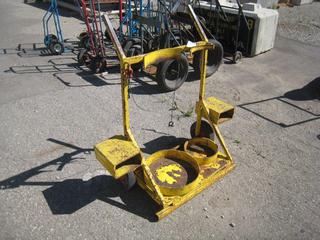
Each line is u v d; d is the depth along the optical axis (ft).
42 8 42.83
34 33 31.60
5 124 15.99
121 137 11.45
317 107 18.75
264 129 16.28
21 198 11.62
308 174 13.19
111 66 22.40
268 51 27.99
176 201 11.11
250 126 16.49
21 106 17.67
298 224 10.89
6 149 14.19
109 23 10.25
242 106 18.54
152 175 11.21
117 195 11.80
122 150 10.70
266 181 12.69
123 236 10.27
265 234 10.50
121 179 11.69
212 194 11.92
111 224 10.68
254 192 12.12
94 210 11.18
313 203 11.76
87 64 23.20
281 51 28.14
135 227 10.59
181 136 15.29
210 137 14.29
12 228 10.46
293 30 34.47
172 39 22.70
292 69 24.34
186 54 21.38
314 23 37.40
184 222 10.80
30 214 10.99
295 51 28.27
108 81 21.08
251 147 14.74
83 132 15.46
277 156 14.21
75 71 22.62
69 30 32.55
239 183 12.51
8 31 32.09
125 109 10.76
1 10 41.11
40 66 23.43
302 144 15.17
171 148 14.38
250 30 25.95
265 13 26.05
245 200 11.75
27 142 14.67
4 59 24.71
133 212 11.12
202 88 12.85
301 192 12.24
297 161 13.96
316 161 14.01
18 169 13.02
